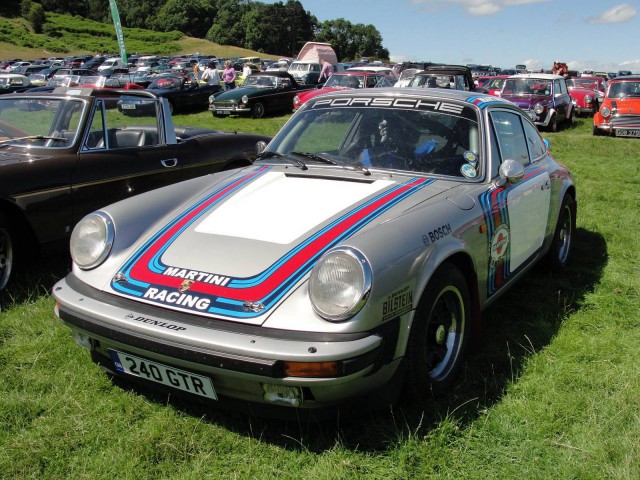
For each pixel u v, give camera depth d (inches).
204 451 95.9
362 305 87.0
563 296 162.4
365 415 103.3
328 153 136.5
